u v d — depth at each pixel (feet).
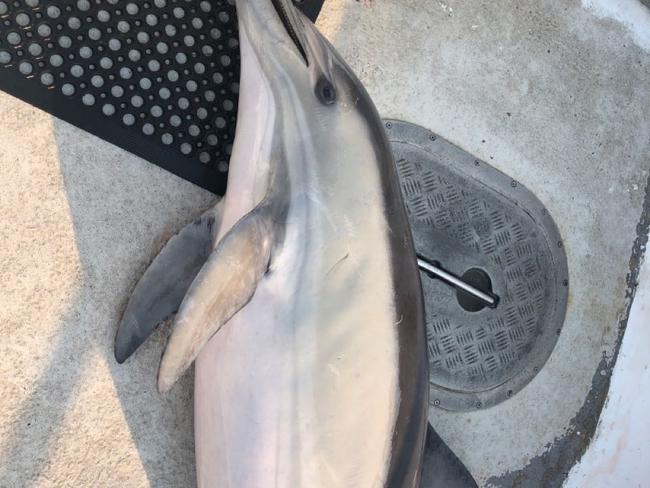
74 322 6.04
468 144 7.73
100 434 6.09
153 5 6.23
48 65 5.97
